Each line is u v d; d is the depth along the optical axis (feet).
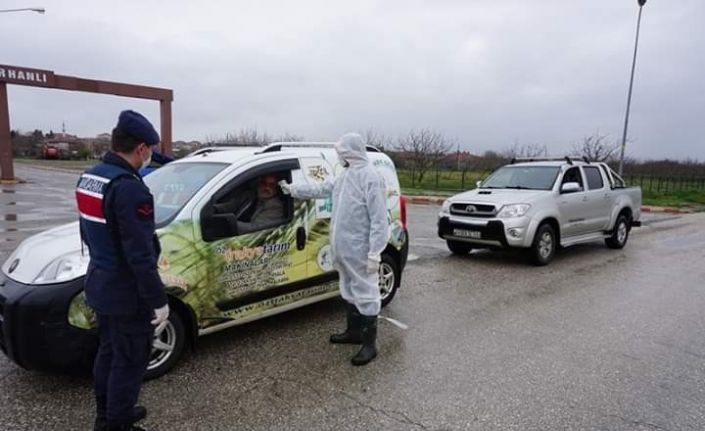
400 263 18.78
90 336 10.78
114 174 8.34
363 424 10.24
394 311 18.02
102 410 9.52
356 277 13.34
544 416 10.64
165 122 91.56
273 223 14.53
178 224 12.35
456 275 24.00
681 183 114.32
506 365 13.29
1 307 10.82
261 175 14.43
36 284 10.72
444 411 10.81
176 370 12.62
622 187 33.58
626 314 17.94
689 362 13.58
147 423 10.11
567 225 28.07
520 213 25.50
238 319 13.75
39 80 76.84
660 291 21.30
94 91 82.12
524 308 18.54
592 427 10.21
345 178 13.41
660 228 45.44
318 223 15.66
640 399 11.43
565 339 15.30
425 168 99.35
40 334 10.44
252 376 12.37
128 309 8.69
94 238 8.63
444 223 28.09
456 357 13.80
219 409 10.74
